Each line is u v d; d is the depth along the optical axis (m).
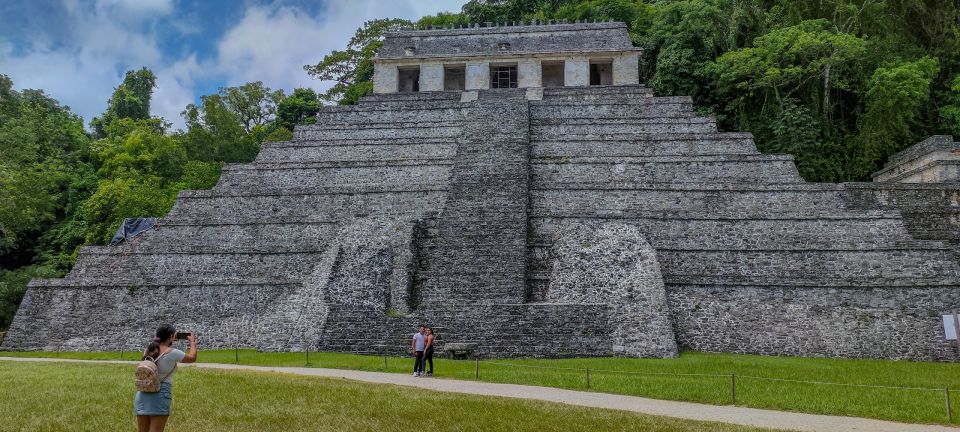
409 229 27.22
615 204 29.12
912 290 23.44
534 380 16.38
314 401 12.76
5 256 42.88
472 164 30.80
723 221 27.28
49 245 43.19
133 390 13.74
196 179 44.53
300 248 28.08
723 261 26.05
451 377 16.91
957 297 23.14
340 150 35.62
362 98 42.91
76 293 27.09
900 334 22.36
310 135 38.03
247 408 12.12
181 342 24.03
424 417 11.62
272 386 14.25
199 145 53.38
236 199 31.23
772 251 25.89
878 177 36.78
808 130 36.41
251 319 24.61
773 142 38.59
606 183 29.81
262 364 19.47
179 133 56.09
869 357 22.11
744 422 11.77
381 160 33.31
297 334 22.84
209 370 16.91
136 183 43.41
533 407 12.48
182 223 29.78
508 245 25.55
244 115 65.25
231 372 16.47
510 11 61.50
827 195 28.53
